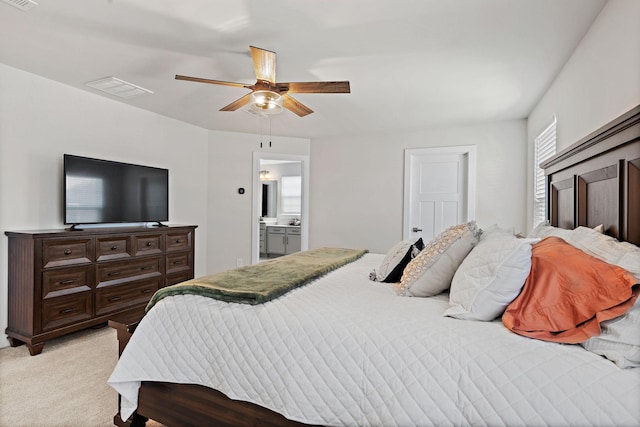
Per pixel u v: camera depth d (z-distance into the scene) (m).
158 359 1.62
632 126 1.41
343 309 1.51
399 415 1.17
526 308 1.27
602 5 1.90
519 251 1.33
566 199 2.26
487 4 1.89
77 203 3.19
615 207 1.59
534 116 3.72
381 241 4.92
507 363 1.10
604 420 0.94
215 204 5.04
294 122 4.45
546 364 1.07
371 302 1.62
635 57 1.59
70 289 2.87
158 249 3.71
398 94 3.33
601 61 1.97
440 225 4.65
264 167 8.69
